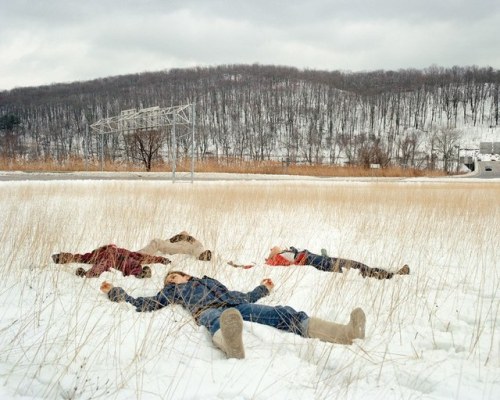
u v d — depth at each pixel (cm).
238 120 9338
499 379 272
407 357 306
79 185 1970
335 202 1364
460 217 1017
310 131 8219
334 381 274
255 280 509
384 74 14450
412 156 7694
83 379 269
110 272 518
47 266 536
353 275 541
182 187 1942
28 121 9556
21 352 301
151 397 249
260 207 1196
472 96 12375
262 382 267
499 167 7981
